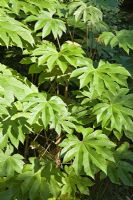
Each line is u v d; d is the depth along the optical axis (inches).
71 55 87.6
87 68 87.7
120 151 94.3
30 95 81.4
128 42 97.6
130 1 209.0
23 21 97.7
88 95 88.7
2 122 84.7
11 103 85.7
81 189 93.4
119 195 122.9
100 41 100.3
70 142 83.2
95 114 84.7
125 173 90.8
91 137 84.4
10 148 90.5
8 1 93.8
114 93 85.2
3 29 80.3
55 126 79.0
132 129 82.7
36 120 77.9
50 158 98.6
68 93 109.6
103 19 148.9
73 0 103.2
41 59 87.4
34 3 95.7
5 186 88.4
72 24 111.1
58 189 87.9
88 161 79.8
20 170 87.8
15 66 132.2
